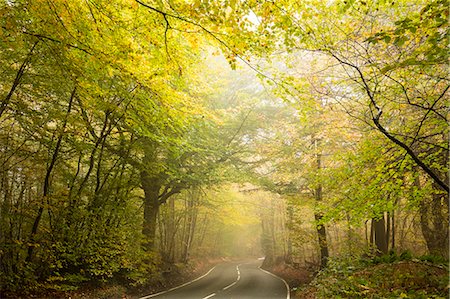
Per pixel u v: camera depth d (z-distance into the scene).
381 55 7.36
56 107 10.29
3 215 9.49
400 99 7.66
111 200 13.26
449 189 5.40
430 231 12.52
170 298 12.93
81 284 11.76
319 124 13.57
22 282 9.73
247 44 6.07
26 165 10.38
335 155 9.47
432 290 7.19
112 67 7.42
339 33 7.29
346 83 8.70
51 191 11.64
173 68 7.22
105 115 11.54
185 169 16.53
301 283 18.19
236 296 13.93
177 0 5.39
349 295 8.72
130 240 13.59
